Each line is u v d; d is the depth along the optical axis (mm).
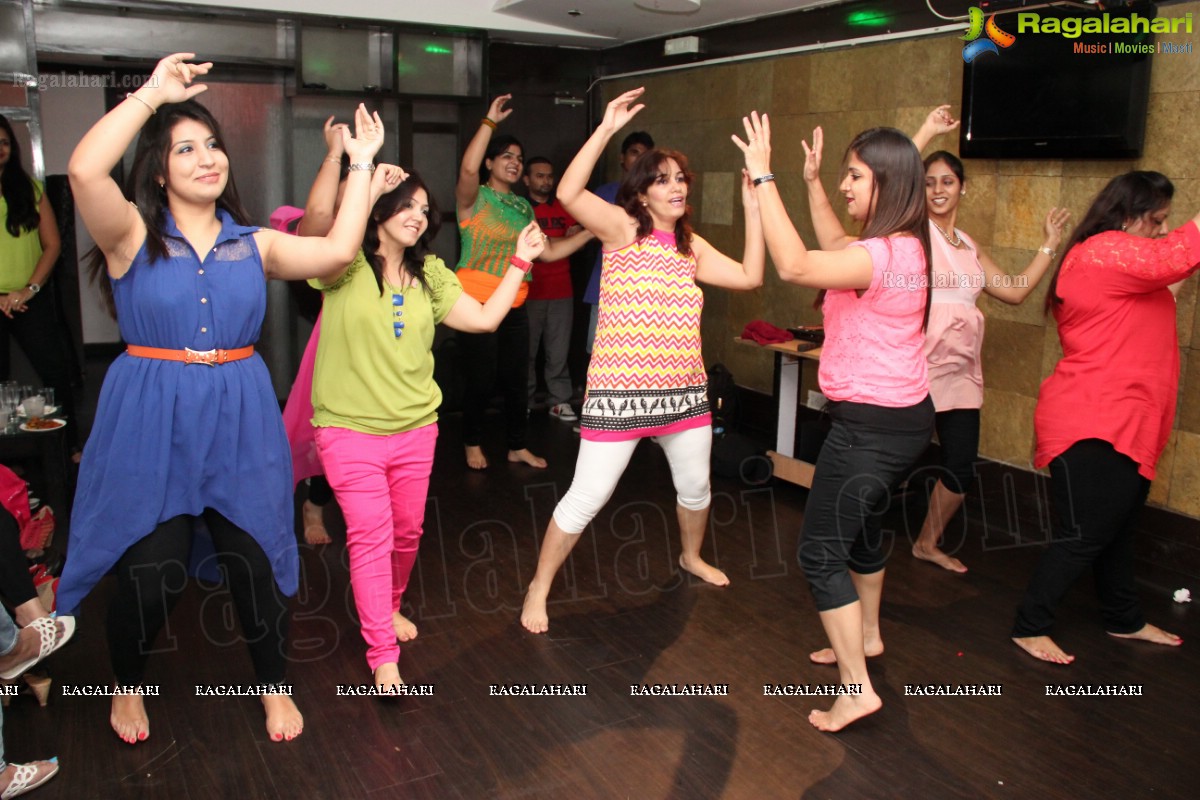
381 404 2855
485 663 3143
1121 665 3176
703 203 6121
